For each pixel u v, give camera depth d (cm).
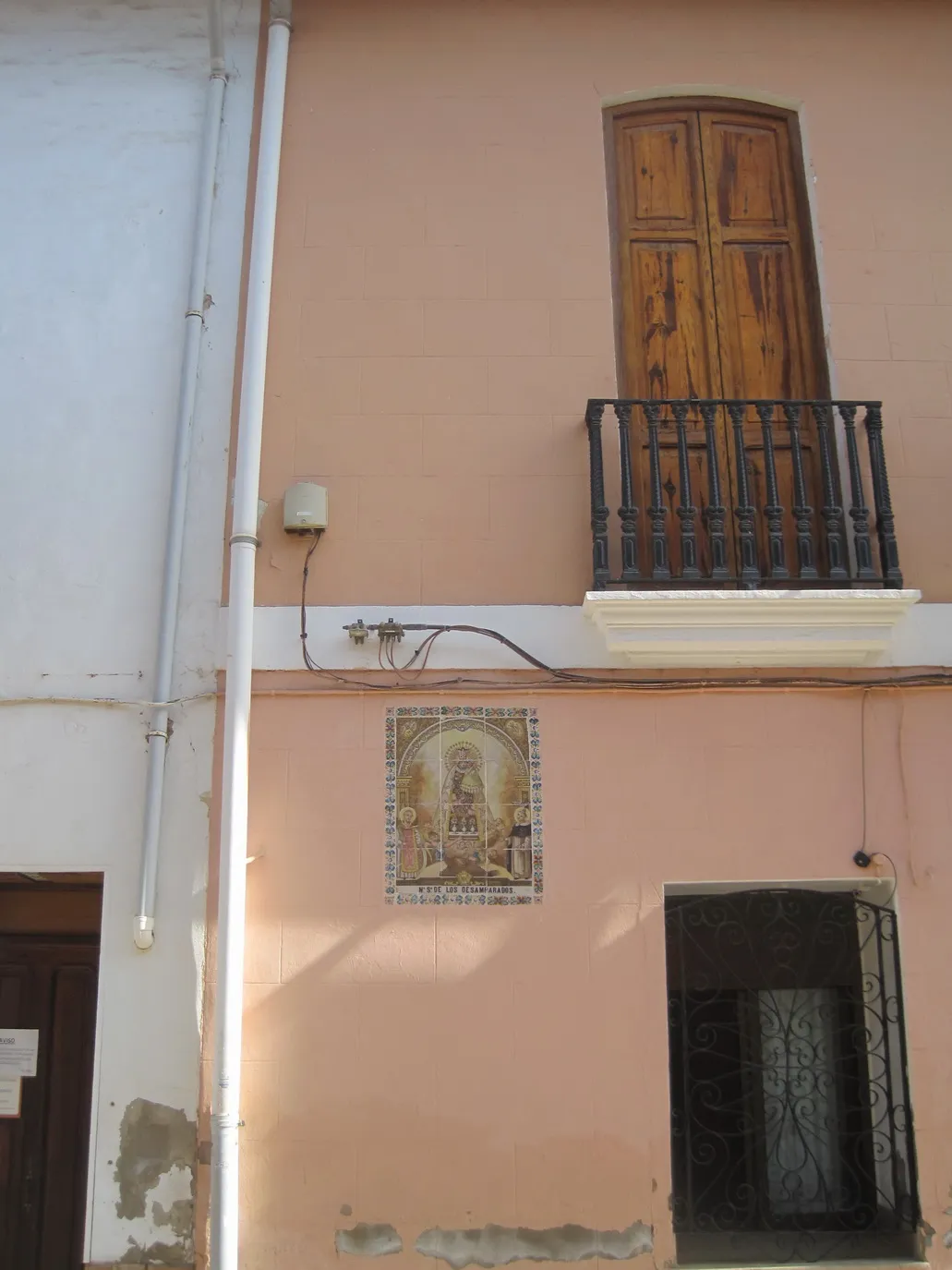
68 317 591
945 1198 492
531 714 537
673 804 529
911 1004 511
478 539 558
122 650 545
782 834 527
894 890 524
